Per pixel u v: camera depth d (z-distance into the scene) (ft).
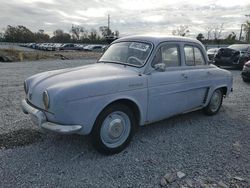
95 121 11.21
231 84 19.71
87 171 10.59
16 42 296.92
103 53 16.25
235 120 17.80
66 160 11.40
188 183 9.95
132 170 10.78
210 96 17.62
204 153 12.48
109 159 11.65
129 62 13.84
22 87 27.76
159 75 13.51
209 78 17.04
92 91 10.77
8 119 16.48
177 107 15.02
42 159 11.41
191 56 16.08
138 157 11.90
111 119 11.87
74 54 113.50
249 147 13.32
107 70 12.88
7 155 11.67
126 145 12.62
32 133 14.19
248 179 10.32
